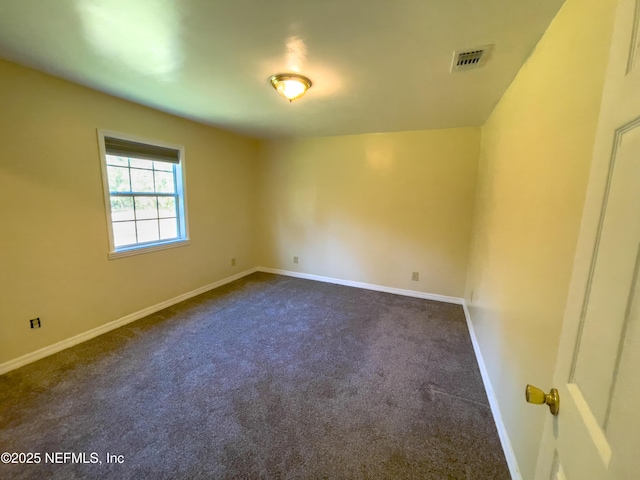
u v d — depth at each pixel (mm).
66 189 2430
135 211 3109
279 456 1529
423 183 3809
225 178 4191
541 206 1368
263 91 2459
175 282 3562
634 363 457
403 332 2953
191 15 1428
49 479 1375
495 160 2514
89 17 1460
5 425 1678
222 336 2805
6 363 2164
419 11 1368
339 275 4480
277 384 2111
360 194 4184
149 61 1939
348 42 1655
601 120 649
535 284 1365
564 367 728
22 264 2211
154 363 2334
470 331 2990
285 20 1457
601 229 608
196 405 1880
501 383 1779
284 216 4754
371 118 3207
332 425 1744
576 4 1145
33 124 2195
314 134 4168
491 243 2422
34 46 1771
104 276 2771
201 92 2508
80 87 2445
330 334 2887
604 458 501
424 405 1928
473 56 1763
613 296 536
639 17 522
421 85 2227
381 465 1493
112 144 2750
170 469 1442
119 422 1723
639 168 484
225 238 4301
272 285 4352
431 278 3920
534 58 1619
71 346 2541
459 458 1541
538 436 1199
